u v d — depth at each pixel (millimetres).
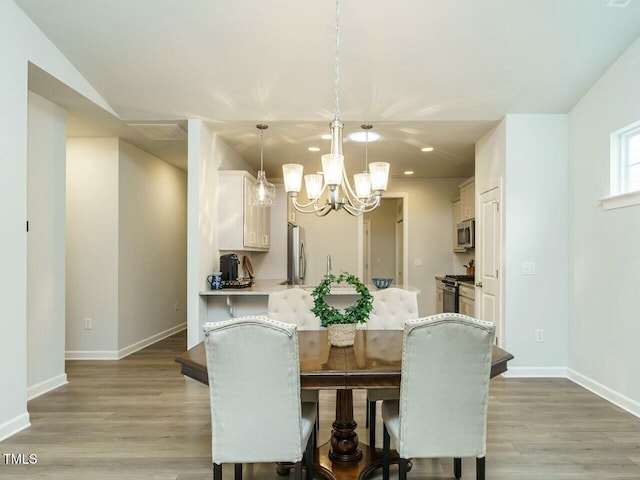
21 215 2777
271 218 6145
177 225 6359
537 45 3105
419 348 1797
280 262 6109
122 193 4695
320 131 4309
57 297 3682
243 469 2367
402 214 7270
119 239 4633
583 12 2846
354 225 6992
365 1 2744
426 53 3174
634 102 3057
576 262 3791
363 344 2455
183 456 2426
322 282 2486
